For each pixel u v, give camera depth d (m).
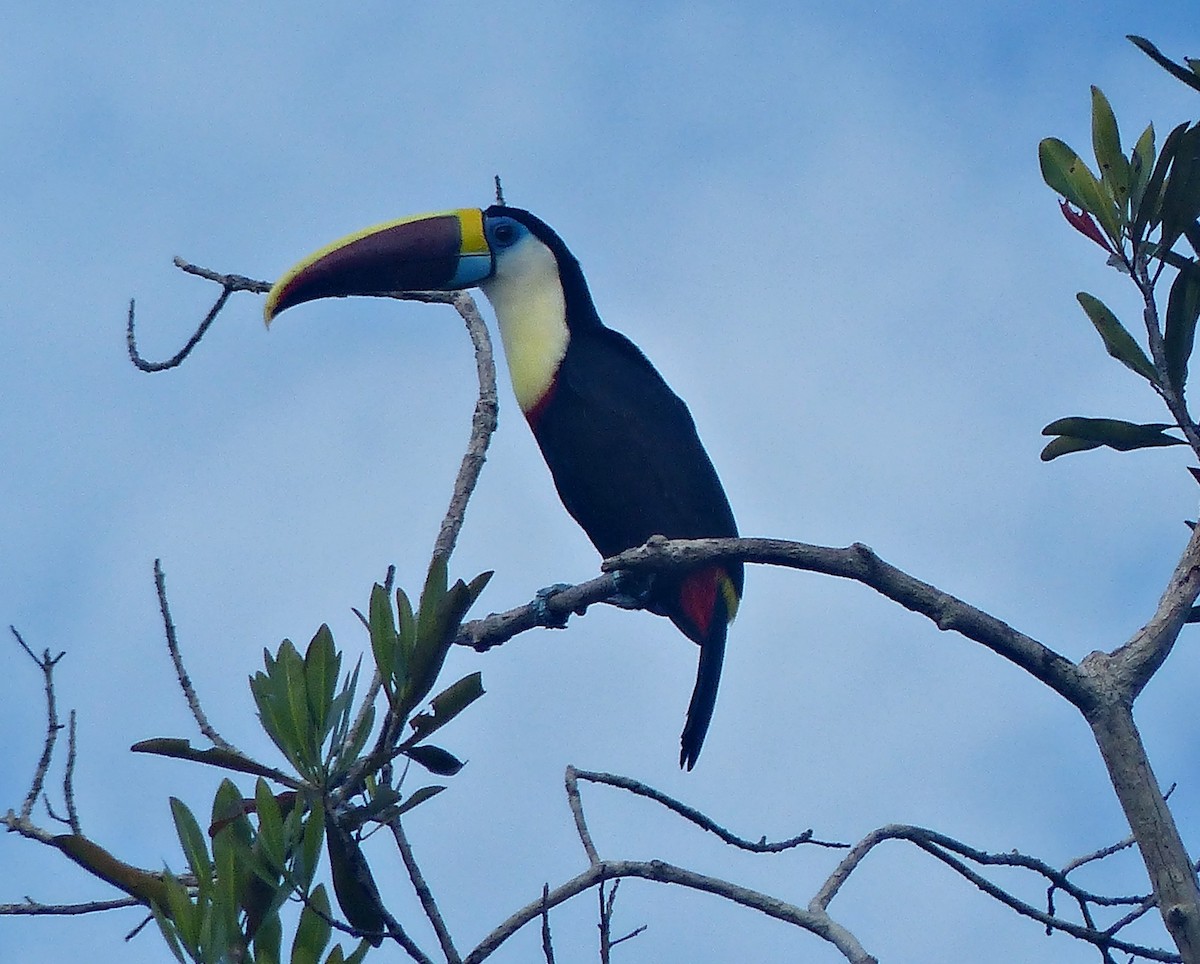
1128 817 8.23
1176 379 9.41
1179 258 9.45
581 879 9.18
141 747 8.42
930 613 8.67
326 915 8.05
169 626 10.17
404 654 8.51
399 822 8.47
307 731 8.38
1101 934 9.69
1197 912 7.91
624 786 9.84
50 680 9.87
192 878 9.13
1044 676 8.48
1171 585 8.75
